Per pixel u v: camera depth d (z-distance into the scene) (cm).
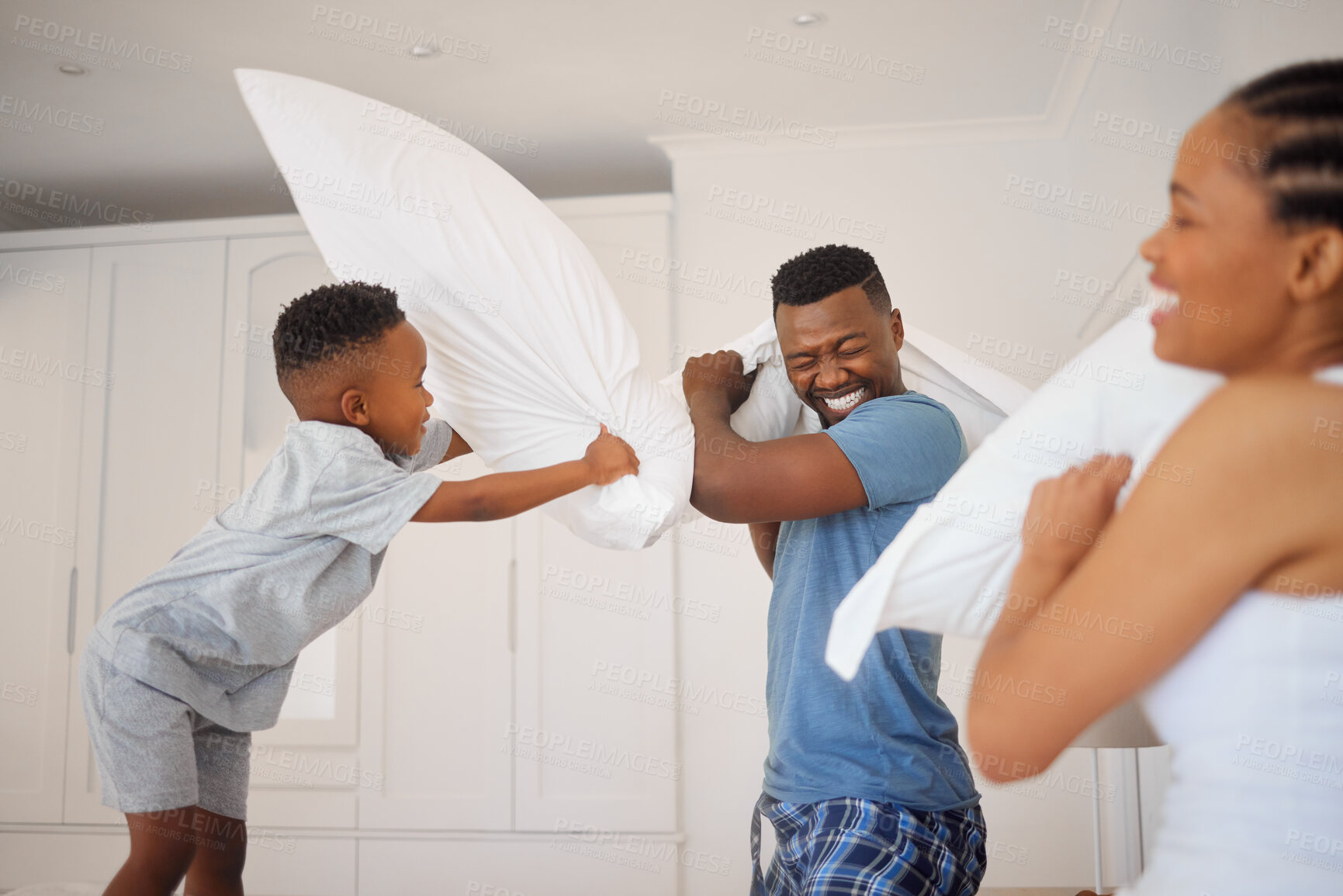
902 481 116
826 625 117
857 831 106
